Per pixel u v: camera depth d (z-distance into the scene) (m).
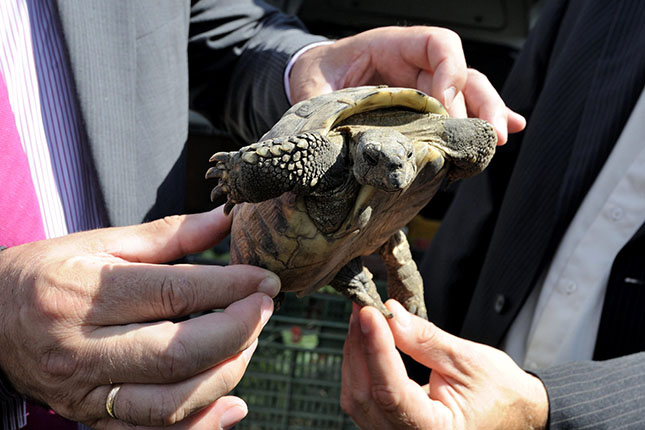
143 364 0.32
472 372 0.41
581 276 0.51
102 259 0.34
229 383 0.33
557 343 0.53
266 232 0.34
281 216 0.34
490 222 0.61
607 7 0.51
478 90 0.45
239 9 0.54
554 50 0.57
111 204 0.43
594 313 0.52
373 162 0.32
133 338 0.32
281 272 0.35
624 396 0.42
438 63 0.44
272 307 0.34
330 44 0.50
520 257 0.54
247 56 0.54
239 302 0.33
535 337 0.54
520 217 0.55
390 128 0.36
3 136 0.37
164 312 0.33
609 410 0.41
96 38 0.42
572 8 0.56
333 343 0.81
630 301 0.50
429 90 0.46
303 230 0.33
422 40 0.45
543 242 0.53
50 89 0.42
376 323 0.38
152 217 0.46
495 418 0.41
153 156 0.46
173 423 0.33
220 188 0.33
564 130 0.53
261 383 0.80
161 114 0.46
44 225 0.41
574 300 0.52
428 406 0.40
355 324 0.42
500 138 0.44
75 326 0.32
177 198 0.48
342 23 1.11
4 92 0.38
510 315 0.55
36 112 0.41
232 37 0.53
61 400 0.34
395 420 0.40
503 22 1.10
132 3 0.43
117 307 0.32
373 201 0.34
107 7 0.42
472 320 0.59
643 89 0.49
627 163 0.49
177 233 0.38
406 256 0.43
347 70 0.49
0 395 0.36
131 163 0.44
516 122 0.47
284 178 0.32
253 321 0.33
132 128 0.44
